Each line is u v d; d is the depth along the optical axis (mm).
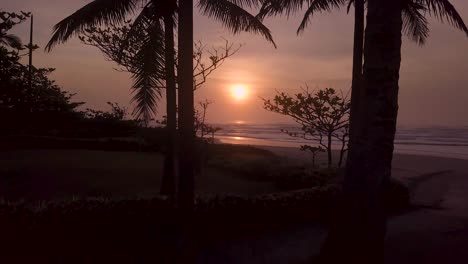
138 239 6957
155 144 19359
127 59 10539
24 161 14711
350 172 6082
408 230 8305
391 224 8789
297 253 6996
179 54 6418
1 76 16672
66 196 9797
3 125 22266
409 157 25453
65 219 6906
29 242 6711
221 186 11656
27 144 19172
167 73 9758
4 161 14562
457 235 7949
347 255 5941
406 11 13969
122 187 11039
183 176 6426
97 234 6965
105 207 7141
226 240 7645
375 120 5863
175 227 6758
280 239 7762
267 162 14180
